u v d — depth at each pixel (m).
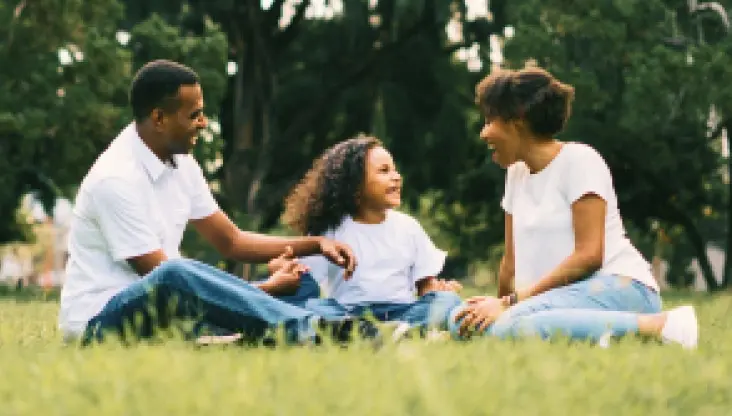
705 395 2.83
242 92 24.48
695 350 3.92
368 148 5.75
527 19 21.00
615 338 4.34
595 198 4.75
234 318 4.17
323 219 5.75
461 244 28.39
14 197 25.22
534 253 4.89
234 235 5.38
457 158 25.27
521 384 2.82
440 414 2.39
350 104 25.52
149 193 4.77
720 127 24.61
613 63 21.08
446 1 21.59
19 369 3.19
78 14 19.53
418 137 25.09
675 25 21.50
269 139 24.33
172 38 21.30
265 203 24.28
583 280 4.74
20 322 6.30
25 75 19.20
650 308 4.71
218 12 23.91
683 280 33.12
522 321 4.36
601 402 2.60
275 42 24.83
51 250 57.94
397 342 4.04
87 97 19.05
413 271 5.75
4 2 19.08
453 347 3.84
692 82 19.53
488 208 27.22
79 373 3.00
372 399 2.55
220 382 2.82
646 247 32.06
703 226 31.12
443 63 24.72
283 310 4.15
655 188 25.80
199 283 4.18
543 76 4.93
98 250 4.68
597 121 22.11
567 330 4.32
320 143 25.95
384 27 24.33
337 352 3.46
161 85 4.76
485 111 5.00
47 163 20.22
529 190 4.96
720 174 27.53
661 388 2.79
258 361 3.19
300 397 2.62
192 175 5.25
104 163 4.73
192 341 4.05
